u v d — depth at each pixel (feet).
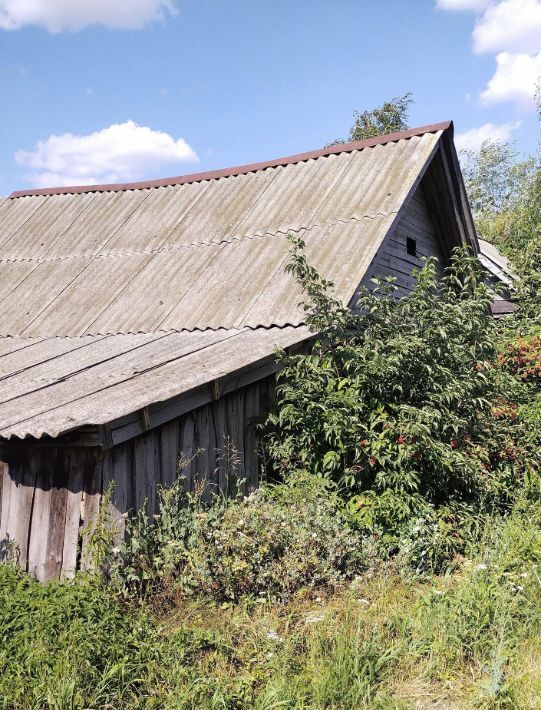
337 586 18.78
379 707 13.60
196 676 14.14
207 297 30.27
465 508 22.54
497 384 27.32
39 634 14.37
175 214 38.60
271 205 35.81
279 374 23.04
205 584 18.03
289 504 21.11
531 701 13.65
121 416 17.70
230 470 22.85
